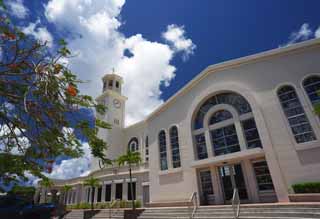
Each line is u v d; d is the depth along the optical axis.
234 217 11.78
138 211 17.06
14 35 4.24
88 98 4.94
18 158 4.29
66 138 4.69
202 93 19.92
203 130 19.11
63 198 31.89
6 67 4.00
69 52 4.57
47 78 4.08
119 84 41.00
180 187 18.44
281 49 16.36
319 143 13.13
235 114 17.42
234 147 16.75
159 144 21.98
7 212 8.88
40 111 4.26
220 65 19.27
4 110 4.14
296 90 15.02
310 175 12.90
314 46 15.28
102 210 20.91
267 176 14.82
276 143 14.57
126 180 25.44
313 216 9.55
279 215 10.63
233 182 16.17
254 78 17.20
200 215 13.53
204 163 16.98
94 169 31.42
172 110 21.98
